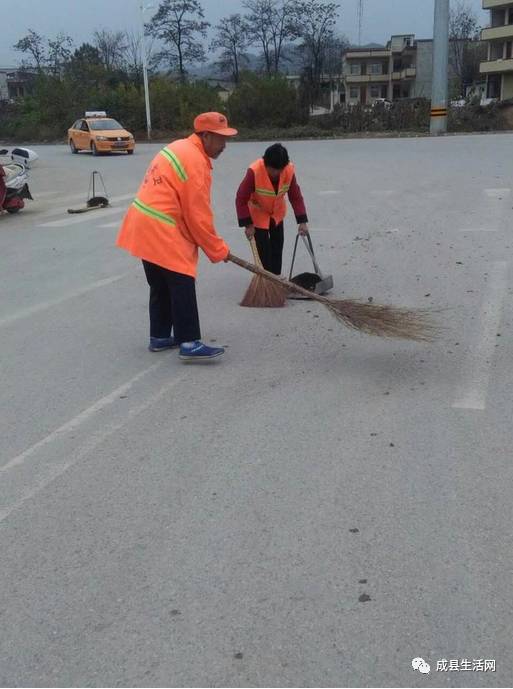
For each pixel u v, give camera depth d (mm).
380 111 41094
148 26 62375
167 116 45188
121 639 2699
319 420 4488
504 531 3256
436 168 18703
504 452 3975
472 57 85375
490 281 7586
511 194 13375
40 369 5680
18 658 2631
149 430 4465
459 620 2717
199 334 5609
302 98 43406
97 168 24766
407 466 3865
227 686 2463
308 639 2654
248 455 4078
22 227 13094
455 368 5262
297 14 63438
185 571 3074
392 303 6953
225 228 11953
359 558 3105
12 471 4023
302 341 6039
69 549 3273
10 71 84562
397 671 2496
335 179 17766
